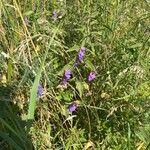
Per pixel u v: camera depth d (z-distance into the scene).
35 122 0.43
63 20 0.50
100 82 0.46
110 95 0.46
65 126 0.44
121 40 0.49
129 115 0.45
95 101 0.46
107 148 0.44
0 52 0.43
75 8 0.51
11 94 0.43
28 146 0.39
